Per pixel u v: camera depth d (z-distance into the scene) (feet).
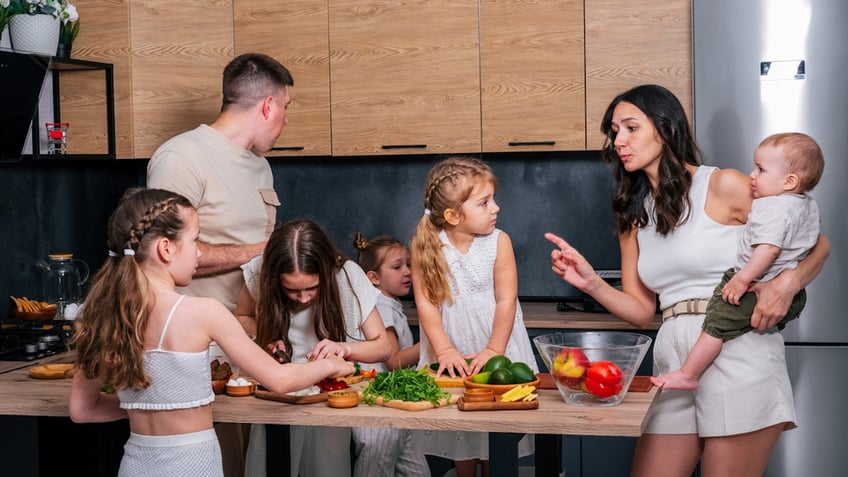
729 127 10.57
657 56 11.16
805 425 10.57
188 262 6.63
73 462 10.15
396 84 11.87
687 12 11.05
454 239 8.38
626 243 8.32
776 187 7.48
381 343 8.02
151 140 11.73
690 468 7.95
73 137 11.76
